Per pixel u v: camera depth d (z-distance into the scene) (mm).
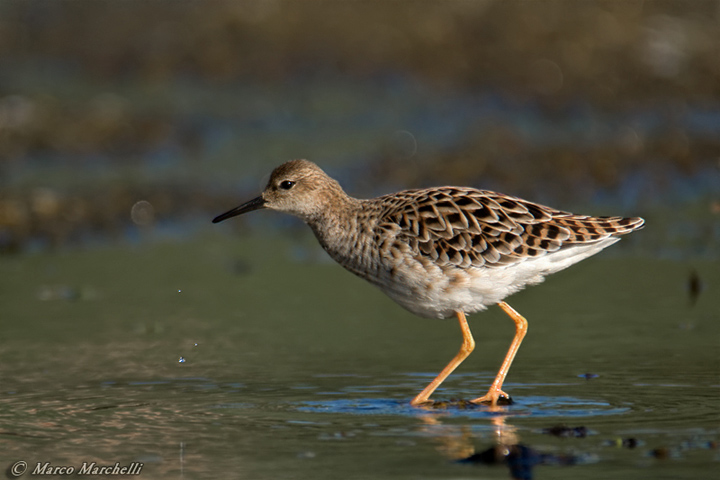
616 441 8727
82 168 22531
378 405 10039
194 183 21234
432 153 22750
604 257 16094
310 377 11031
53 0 36375
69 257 16812
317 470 8273
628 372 10867
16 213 18781
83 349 12094
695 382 10453
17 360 11648
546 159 21734
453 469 8219
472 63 29984
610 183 20219
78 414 9781
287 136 24828
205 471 8289
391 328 13141
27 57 32156
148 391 10523
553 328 12781
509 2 33125
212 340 12484
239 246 17531
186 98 28266
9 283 15242
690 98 26875
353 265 11242
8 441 9039
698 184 19984
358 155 23016
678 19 31562
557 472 8055
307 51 31172
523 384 10664
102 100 27531
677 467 8094
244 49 31438
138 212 19328
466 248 10484
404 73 29734
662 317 13000
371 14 33094
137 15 34438
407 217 10750
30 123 25016
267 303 14234
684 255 15961
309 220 11656
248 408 9938
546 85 28328
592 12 32156
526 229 10523
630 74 28547
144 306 14000
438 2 33406
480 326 13195
